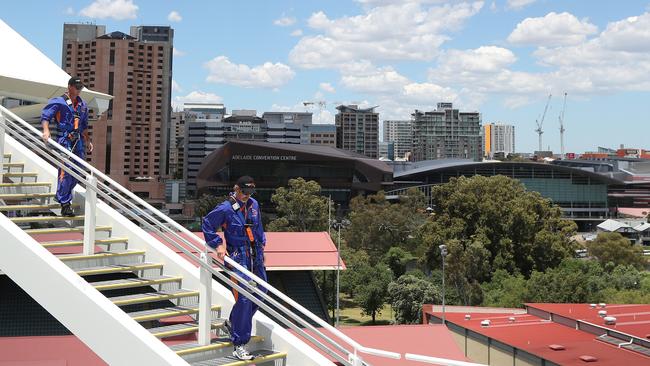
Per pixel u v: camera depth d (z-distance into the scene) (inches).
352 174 6441.9
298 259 918.4
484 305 2272.4
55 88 662.5
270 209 6314.0
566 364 1008.2
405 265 3302.2
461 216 3075.8
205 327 238.5
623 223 6373.0
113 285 257.1
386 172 6505.9
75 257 260.7
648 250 4904.0
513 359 1176.2
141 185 7268.7
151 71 7460.6
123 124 7322.8
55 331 599.2
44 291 233.0
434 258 2940.5
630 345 1120.2
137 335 213.5
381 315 2618.1
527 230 2935.5
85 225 275.6
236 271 240.1
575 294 2060.8
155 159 7529.5
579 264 2674.7
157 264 290.4
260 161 6240.2
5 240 241.6
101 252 306.7
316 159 6289.4
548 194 6914.4
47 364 350.3
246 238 244.7
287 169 6314.0
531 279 2196.1
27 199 346.9
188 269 286.8
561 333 1270.9
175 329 246.2
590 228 7101.4
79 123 315.6
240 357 234.1
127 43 7313.0
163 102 7613.2
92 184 273.9
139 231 308.2
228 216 241.8
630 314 1400.1
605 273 2476.6
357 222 3764.8
